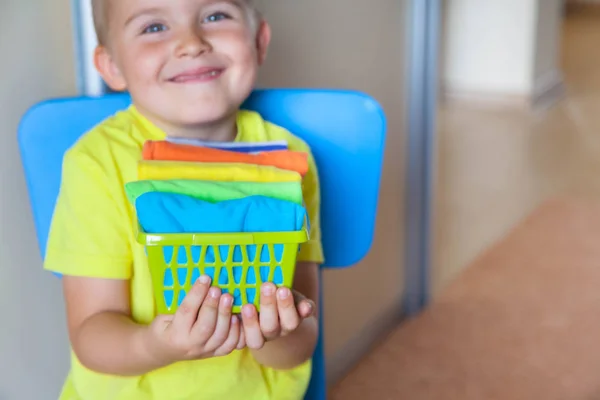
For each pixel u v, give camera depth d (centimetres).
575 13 523
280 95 91
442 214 233
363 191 93
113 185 74
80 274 73
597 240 217
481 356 163
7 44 84
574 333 172
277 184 65
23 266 93
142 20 74
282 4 118
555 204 243
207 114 75
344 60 138
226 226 59
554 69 366
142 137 78
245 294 62
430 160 171
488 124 324
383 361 161
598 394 150
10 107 86
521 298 187
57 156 83
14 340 94
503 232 223
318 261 84
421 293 181
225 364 77
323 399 93
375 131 91
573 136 309
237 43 76
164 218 59
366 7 142
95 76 92
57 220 75
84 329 72
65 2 89
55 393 101
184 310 60
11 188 89
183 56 73
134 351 68
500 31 342
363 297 160
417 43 160
